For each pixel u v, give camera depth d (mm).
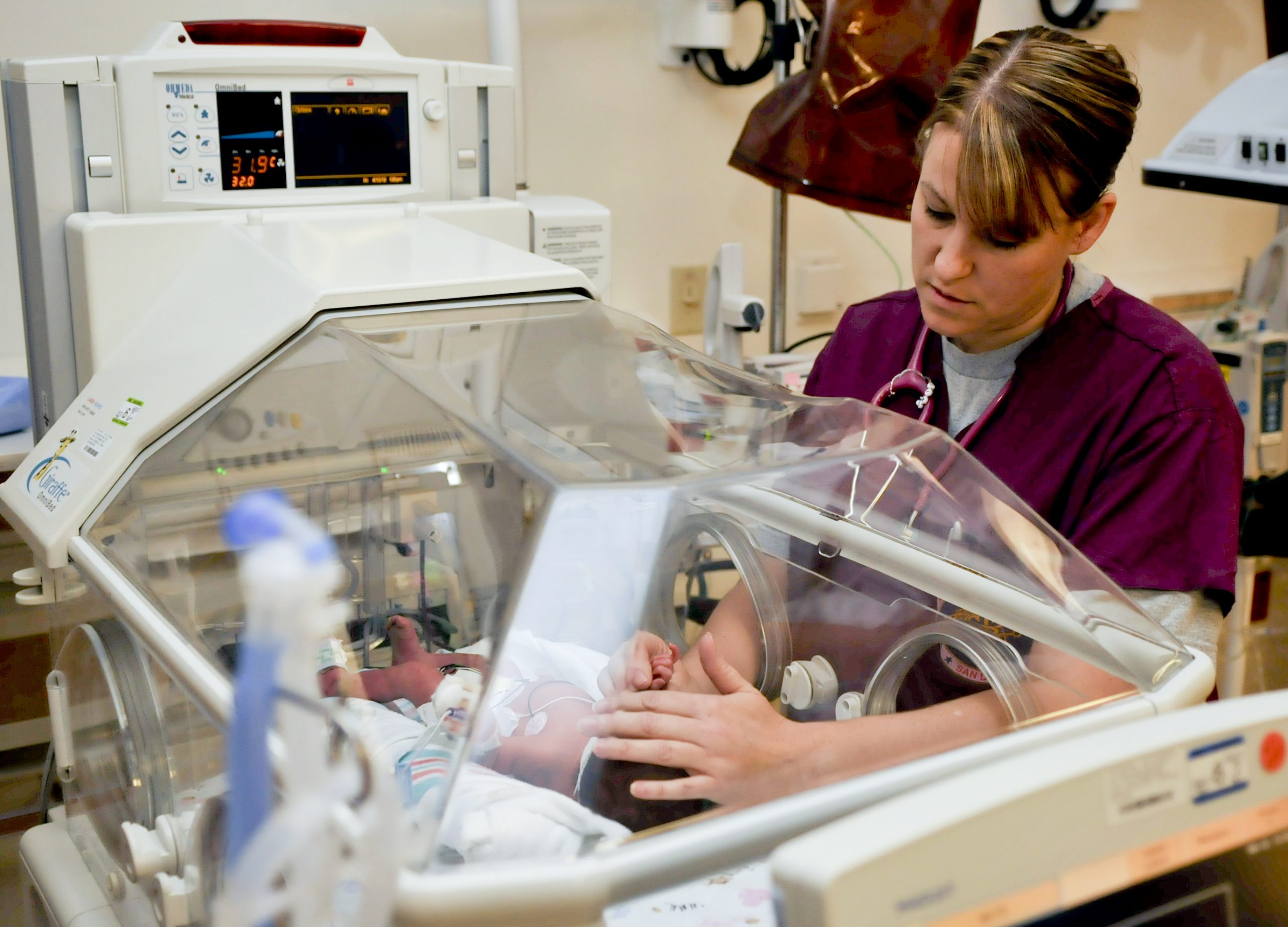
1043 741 692
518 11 1867
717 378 1038
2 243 1796
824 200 1722
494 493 824
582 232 1583
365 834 533
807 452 876
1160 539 1021
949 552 888
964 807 542
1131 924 576
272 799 496
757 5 2303
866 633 904
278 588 471
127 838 777
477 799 699
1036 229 960
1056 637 803
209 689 698
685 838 590
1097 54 970
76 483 1018
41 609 1221
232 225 1224
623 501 840
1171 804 601
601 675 862
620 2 2184
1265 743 639
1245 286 2354
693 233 2393
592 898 550
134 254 1183
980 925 537
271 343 995
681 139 2322
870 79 1656
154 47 1229
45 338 1263
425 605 934
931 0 1646
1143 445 1046
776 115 1755
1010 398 1126
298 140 1303
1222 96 1922
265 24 1285
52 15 1760
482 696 784
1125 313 1104
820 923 494
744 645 946
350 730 655
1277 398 2008
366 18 1972
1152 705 737
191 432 991
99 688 901
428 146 1382
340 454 937
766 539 961
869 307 1312
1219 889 605
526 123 2143
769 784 726
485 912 536
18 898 1107
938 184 991
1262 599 2125
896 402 1218
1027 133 924
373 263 1108
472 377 926
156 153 1234
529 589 807
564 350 988
